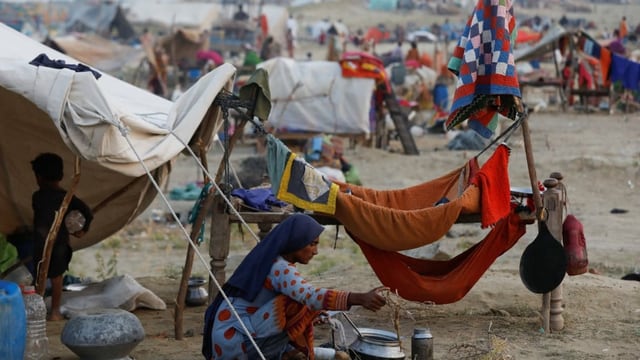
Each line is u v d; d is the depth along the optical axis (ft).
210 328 24.94
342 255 54.54
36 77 26.84
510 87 30.94
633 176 80.23
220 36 216.54
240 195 33.60
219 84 32.12
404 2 317.83
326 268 46.93
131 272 52.39
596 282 38.29
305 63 95.91
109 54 156.66
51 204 33.40
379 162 93.45
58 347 30.68
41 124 36.17
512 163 87.35
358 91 94.68
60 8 239.50
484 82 31.22
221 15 229.66
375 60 95.96
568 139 100.37
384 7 319.06
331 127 94.99
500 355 28.30
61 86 26.73
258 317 24.18
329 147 77.92
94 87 26.96
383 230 30.66
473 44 31.04
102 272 50.98
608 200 72.43
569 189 76.48
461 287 31.53
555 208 31.35
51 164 33.53
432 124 120.16
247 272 24.38
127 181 37.32
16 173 37.47
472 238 58.08
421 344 27.12
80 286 38.47
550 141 99.19
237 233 62.69
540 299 35.88
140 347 30.66
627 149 93.15
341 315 29.63
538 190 31.27
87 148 27.07
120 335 26.71
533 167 31.42
